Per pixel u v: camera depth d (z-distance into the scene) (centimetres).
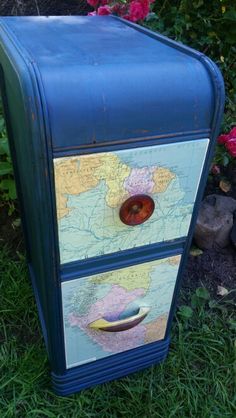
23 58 73
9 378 128
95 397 126
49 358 124
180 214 94
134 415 123
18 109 81
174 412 122
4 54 89
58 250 87
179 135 80
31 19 109
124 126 74
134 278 103
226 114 193
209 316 148
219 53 198
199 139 83
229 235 171
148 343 126
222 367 135
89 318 107
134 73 74
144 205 87
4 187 162
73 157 74
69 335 108
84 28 104
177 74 77
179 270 108
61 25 105
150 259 101
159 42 94
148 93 74
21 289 152
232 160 199
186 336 141
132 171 81
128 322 109
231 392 130
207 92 78
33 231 106
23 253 166
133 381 130
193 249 172
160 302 114
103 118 72
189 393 127
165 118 77
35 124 68
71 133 71
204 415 123
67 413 122
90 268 95
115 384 130
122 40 94
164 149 80
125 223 88
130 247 95
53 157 72
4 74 103
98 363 122
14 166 130
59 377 119
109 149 76
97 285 99
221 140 137
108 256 94
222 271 166
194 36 191
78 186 78
